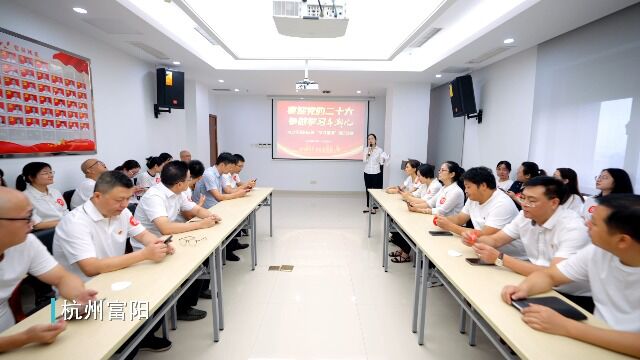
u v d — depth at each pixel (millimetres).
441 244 2018
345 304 2574
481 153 4879
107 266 1516
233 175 4320
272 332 2193
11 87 2572
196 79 5656
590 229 1067
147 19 2994
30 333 970
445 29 3674
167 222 2172
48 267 1305
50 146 2955
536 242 1674
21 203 1029
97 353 967
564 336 1057
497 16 3051
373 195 4012
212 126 7242
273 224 4980
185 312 2338
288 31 2645
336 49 4328
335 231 4621
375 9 3174
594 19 2840
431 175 3408
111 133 3814
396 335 2168
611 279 1138
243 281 2984
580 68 3154
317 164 7734
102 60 3619
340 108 7566
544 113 3627
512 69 4133
